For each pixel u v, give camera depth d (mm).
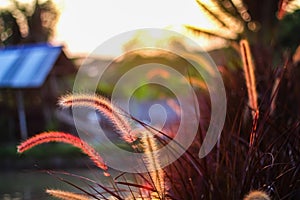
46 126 11984
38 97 13250
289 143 1524
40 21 18500
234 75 1999
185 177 1414
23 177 8680
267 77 1952
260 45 2719
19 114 13078
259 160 1345
